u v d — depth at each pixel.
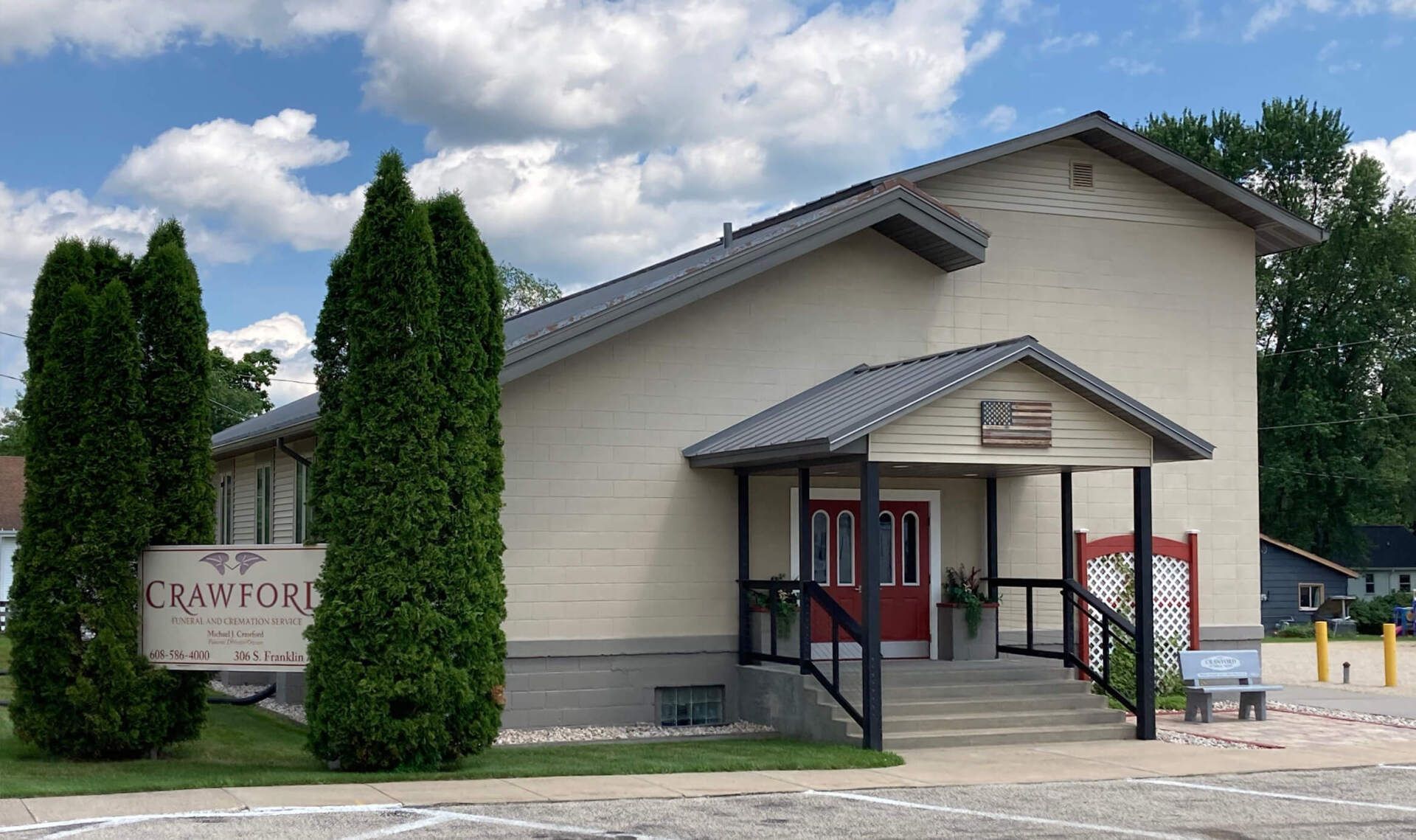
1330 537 58.66
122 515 13.34
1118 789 12.84
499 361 13.70
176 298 13.83
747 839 10.14
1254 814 11.57
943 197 19.36
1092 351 19.91
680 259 23.03
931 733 15.64
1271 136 56.00
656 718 17.02
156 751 13.77
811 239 17.39
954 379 14.98
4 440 61.66
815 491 18.09
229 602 13.43
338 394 13.72
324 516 13.14
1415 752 15.50
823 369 18.22
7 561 40.75
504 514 16.42
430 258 13.02
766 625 17.28
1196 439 16.09
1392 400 56.44
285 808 10.87
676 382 17.38
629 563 16.97
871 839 10.25
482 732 13.17
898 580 18.44
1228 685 19.73
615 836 10.09
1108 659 17.14
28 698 13.30
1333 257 55.31
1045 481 19.39
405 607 12.62
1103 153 20.27
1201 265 20.69
